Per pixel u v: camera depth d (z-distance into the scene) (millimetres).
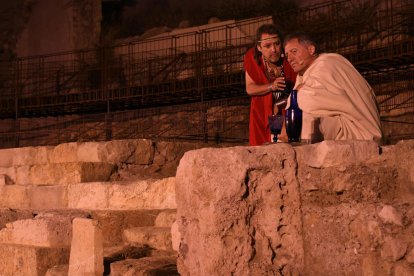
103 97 13523
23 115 15086
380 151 3252
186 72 14383
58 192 7336
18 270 5672
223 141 11336
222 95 12109
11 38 18641
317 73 3959
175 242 4551
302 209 3309
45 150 8352
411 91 10555
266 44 5027
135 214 6137
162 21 18516
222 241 3303
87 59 17562
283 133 4156
